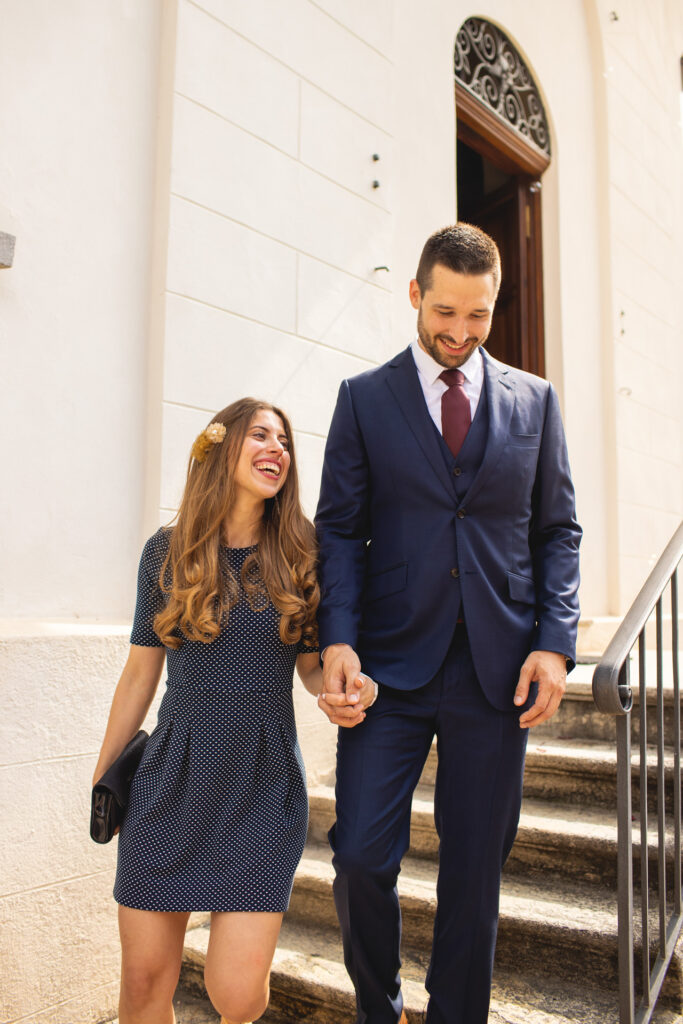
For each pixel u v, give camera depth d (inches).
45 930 87.7
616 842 93.8
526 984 85.1
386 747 68.2
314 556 72.8
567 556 73.0
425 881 99.3
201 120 119.0
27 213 100.5
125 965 63.3
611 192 221.9
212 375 117.6
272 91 130.2
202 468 70.7
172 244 113.7
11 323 98.0
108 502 107.2
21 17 101.5
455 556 70.0
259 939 62.0
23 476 98.3
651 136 246.7
